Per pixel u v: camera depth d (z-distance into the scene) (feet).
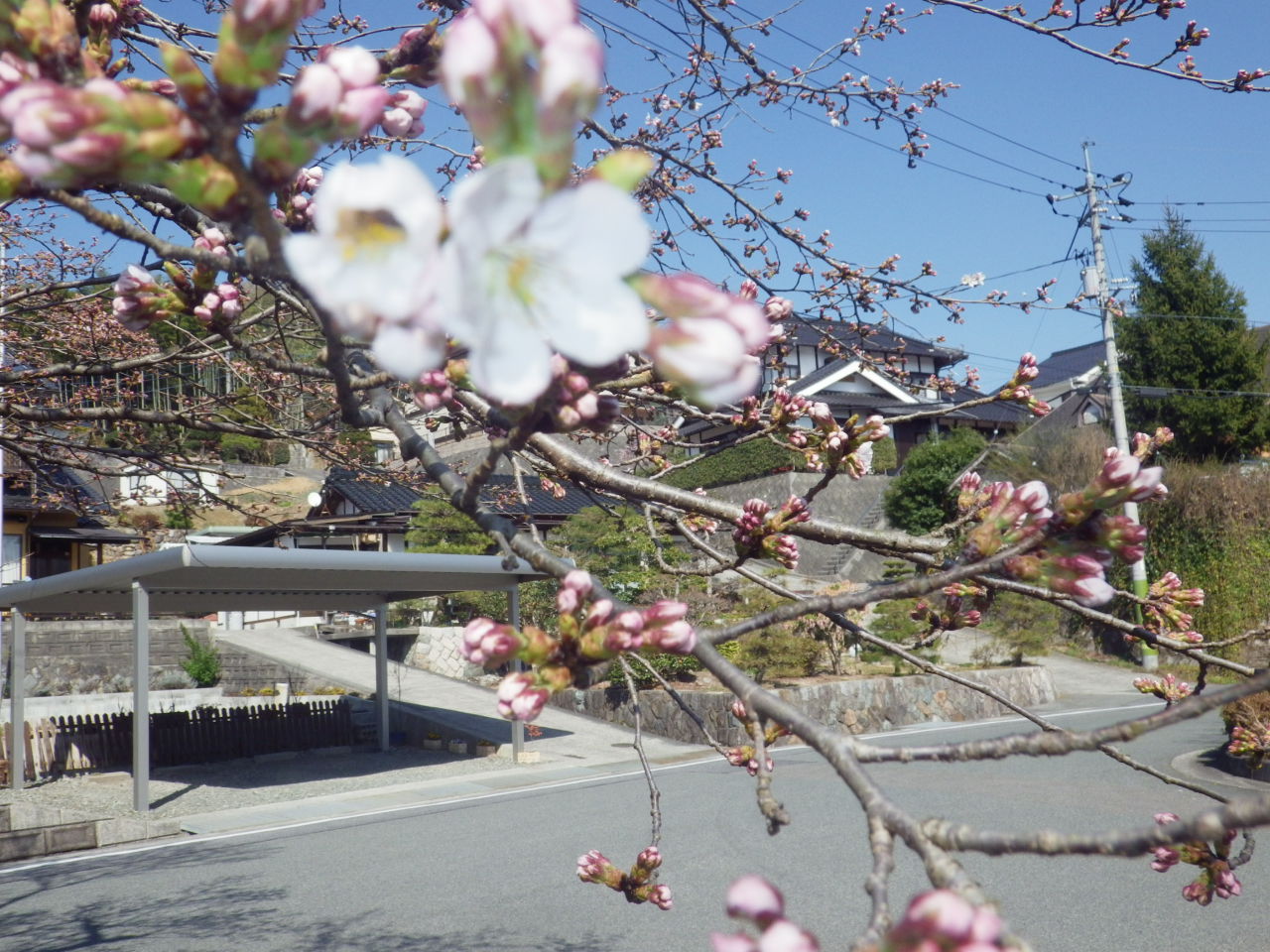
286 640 79.15
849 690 56.85
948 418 99.96
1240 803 1.93
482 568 45.44
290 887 24.76
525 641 3.00
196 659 69.62
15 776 44.32
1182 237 85.30
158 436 19.85
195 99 2.02
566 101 1.58
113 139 1.92
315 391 17.72
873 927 1.99
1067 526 3.46
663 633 3.02
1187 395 82.53
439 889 24.16
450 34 1.58
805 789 35.19
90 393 19.56
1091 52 10.81
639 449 11.02
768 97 17.06
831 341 15.33
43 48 2.39
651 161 1.72
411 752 53.21
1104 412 87.86
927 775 36.42
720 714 51.42
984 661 67.46
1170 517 71.46
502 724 55.77
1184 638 5.13
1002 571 3.49
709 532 7.96
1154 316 84.07
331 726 55.83
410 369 1.53
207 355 11.71
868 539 5.49
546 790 38.83
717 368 1.75
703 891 22.99
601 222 1.59
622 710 57.31
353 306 1.51
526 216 1.54
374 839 30.42
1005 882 22.76
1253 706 23.90
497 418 3.79
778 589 5.73
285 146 2.06
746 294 8.10
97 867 27.91
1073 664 76.23
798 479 96.53
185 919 22.04
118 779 45.65
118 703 61.46
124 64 4.14
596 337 1.57
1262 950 17.79
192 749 51.39
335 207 1.52
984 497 5.51
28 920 22.34
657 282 1.80
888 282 14.74
